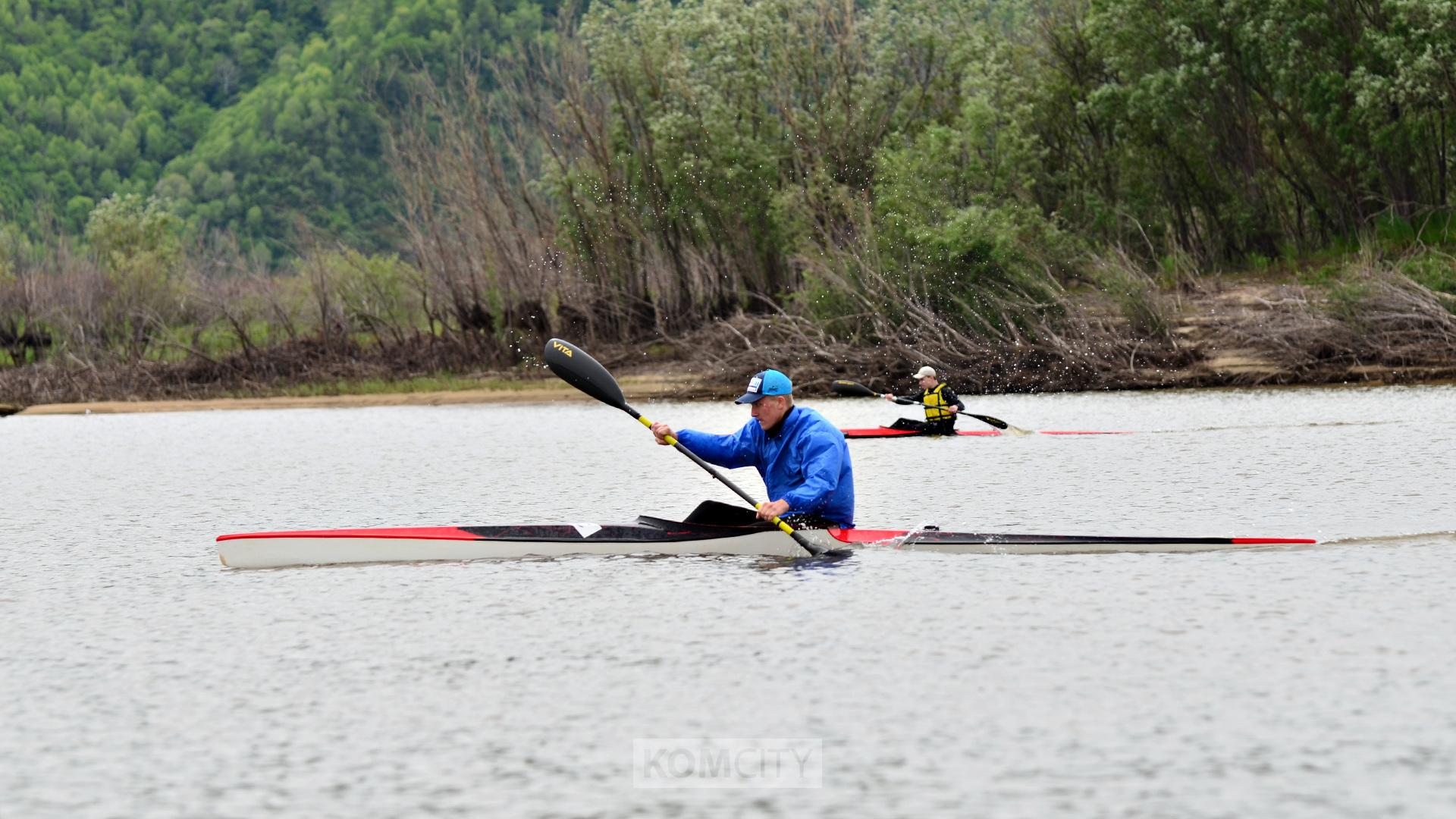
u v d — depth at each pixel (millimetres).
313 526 25141
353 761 11930
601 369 21859
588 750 12070
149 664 15133
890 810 10648
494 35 165750
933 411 40375
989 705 13008
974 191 66000
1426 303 52438
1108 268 59031
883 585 18094
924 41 72250
